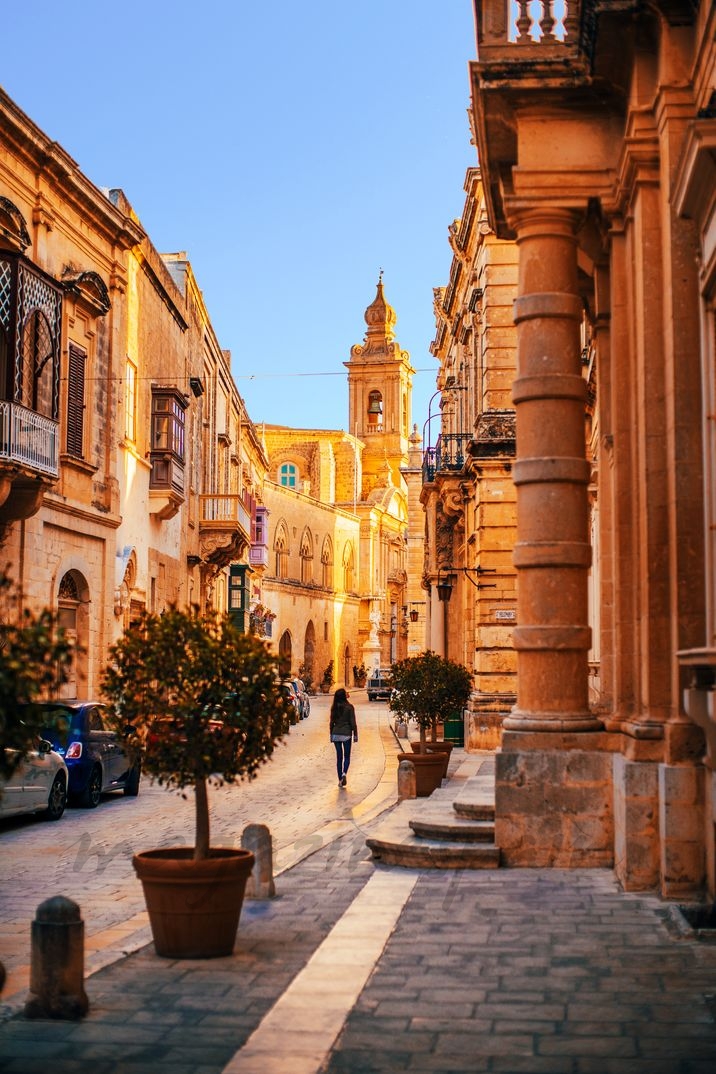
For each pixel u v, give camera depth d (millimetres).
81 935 7156
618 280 12289
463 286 34812
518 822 12023
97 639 28328
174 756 8641
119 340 29609
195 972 8062
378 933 9117
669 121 10867
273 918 9859
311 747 36406
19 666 6691
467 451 28750
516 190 12453
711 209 9633
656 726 10875
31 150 23750
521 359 12562
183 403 35281
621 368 12172
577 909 9930
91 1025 6883
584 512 12477
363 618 101438
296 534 87250
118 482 29703
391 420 109438
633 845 10719
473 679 30453
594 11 11047
